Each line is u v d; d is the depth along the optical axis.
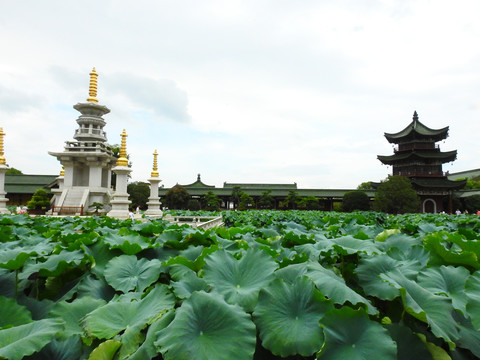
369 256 3.53
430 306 2.65
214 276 3.11
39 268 3.67
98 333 2.40
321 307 2.44
